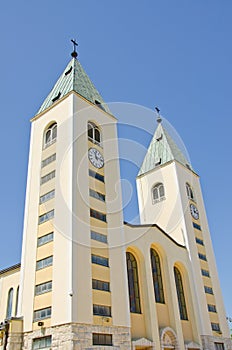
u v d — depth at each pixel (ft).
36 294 93.71
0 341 92.48
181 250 137.69
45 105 134.82
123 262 105.70
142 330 104.58
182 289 132.98
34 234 104.94
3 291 120.16
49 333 84.12
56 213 101.96
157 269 125.70
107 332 88.33
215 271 148.36
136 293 111.34
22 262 102.83
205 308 131.34
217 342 127.75
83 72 143.84
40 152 120.78
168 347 108.27
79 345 79.71
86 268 92.48
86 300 87.51
